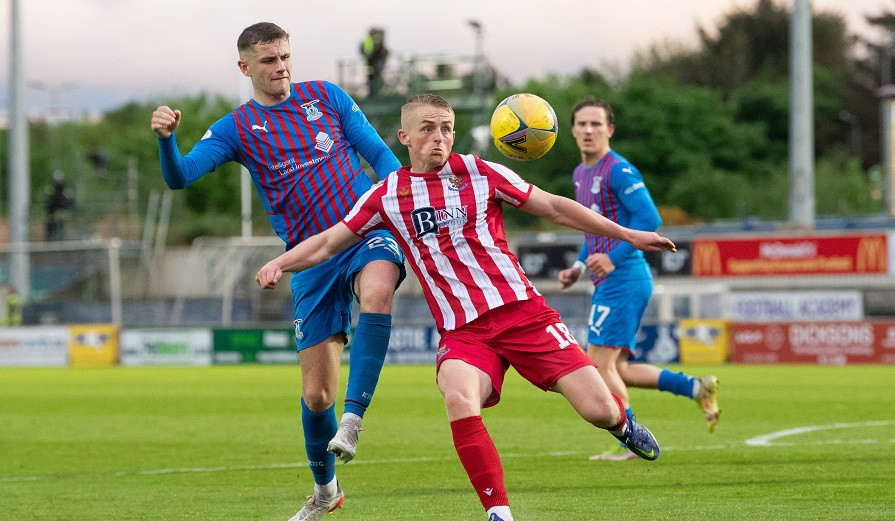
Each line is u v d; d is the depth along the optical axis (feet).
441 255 49.78
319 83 59.31
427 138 49.47
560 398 150.30
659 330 239.50
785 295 259.19
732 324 236.02
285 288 319.27
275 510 64.18
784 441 92.79
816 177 535.60
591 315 84.33
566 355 48.83
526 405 138.72
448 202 49.75
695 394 86.07
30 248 311.27
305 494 70.59
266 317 316.81
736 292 262.67
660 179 537.24
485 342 49.39
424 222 49.90
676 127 548.31
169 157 54.65
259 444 101.35
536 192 50.19
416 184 50.03
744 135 561.02
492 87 366.63
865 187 528.63
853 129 638.53
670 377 86.79
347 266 56.34
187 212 579.07
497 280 49.47
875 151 635.66
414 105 49.88
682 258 282.97
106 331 281.74
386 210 50.26
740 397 142.92
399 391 165.07
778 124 593.01
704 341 236.22
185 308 324.60
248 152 58.29
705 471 74.95
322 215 57.88
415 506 63.87
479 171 49.96
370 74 312.71
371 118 327.26
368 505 64.64
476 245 49.62
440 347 50.14
